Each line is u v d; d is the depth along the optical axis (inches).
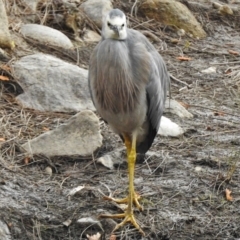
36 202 415.8
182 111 552.1
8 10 666.2
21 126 498.9
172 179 449.4
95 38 686.5
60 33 647.8
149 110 409.1
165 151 485.1
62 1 699.4
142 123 409.7
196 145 499.5
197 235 398.0
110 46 385.7
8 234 386.9
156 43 716.7
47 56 574.6
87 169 457.7
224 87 618.8
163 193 433.1
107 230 398.6
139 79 394.3
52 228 396.8
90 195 427.2
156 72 404.8
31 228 395.5
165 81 429.7
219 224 407.5
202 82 627.2
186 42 725.9
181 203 424.2
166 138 505.0
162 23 754.8
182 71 650.2
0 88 538.6
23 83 542.9
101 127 510.0
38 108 528.4
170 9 759.7
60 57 619.8
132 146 410.3
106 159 463.8
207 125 537.6
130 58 391.2
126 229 398.3
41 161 459.5
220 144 502.6
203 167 466.0
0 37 589.0
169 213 413.4
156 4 761.6
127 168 462.0
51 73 549.3
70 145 470.0
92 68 398.6
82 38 681.0
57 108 530.9
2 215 396.2
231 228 405.1
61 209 411.8
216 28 784.9
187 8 791.1
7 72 550.0
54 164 458.9
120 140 493.0
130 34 397.4
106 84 391.2
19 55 592.1
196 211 417.4
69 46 640.4
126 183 444.1
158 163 466.6
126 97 393.1
